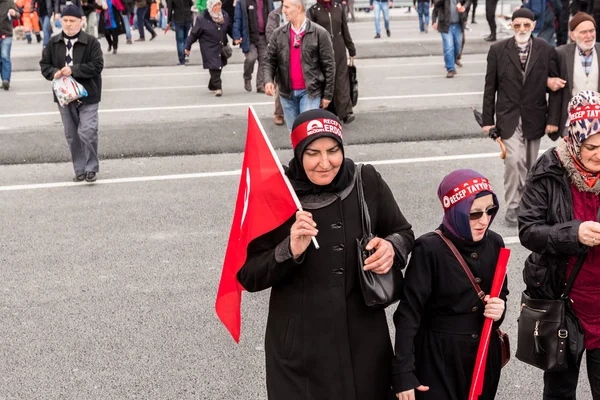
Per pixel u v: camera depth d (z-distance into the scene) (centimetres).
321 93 952
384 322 351
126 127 1211
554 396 406
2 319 586
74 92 897
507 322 566
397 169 959
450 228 354
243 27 1472
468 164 973
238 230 349
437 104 1325
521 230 384
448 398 359
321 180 335
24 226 796
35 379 500
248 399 473
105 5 2039
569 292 383
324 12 1084
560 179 377
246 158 343
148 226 786
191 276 659
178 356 526
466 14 1617
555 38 1839
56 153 1070
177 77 1703
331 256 338
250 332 559
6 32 1553
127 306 604
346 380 337
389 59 1889
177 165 1009
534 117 743
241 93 1492
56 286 645
